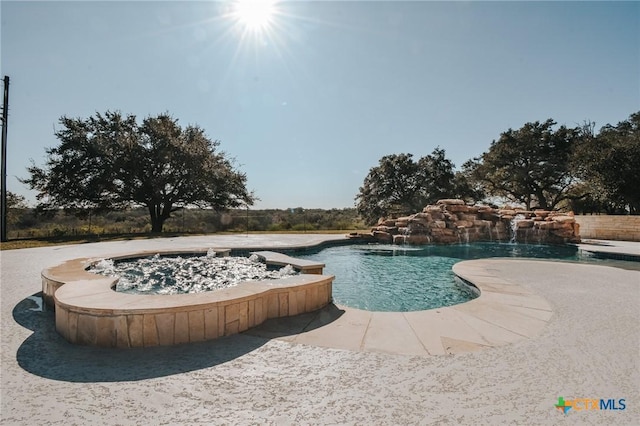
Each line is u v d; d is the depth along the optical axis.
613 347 3.20
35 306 4.81
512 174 28.67
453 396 2.29
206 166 22.67
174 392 2.34
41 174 19.56
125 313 3.21
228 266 8.00
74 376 2.60
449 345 3.28
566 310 4.50
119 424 1.94
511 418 2.01
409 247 14.12
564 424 1.95
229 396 2.29
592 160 21.44
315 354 3.05
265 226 27.55
